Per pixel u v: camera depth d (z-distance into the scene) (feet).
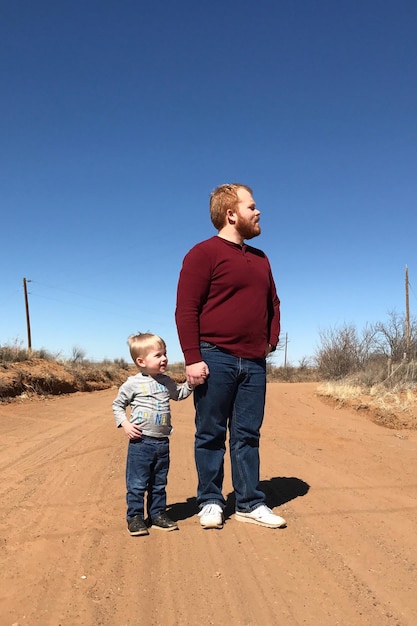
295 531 11.16
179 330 11.57
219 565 9.41
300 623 7.46
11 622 7.37
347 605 7.99
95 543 10.39
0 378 41.98
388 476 16.02
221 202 12.14
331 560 9.65
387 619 7.59
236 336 11.66
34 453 19.39
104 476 15.84
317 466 17.40
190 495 13.96
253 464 11.98
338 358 72.23
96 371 66.80
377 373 46.39
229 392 11.76
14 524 11.37
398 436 24.75
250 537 10.82
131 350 11.70
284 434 24.48
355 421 30.07
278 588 8.54
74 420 29.30
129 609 7.80
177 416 31.76
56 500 13.23
